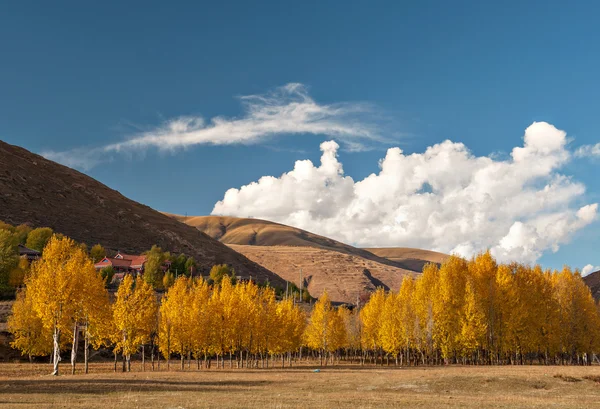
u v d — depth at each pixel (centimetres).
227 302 7788
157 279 14475
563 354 8669
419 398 3675
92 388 3884
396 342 8181
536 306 7850
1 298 10412
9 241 11788
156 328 7156
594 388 4400
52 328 5472
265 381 4897
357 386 4528
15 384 4081
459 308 7594
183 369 7025
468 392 4244
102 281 6425
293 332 8575
